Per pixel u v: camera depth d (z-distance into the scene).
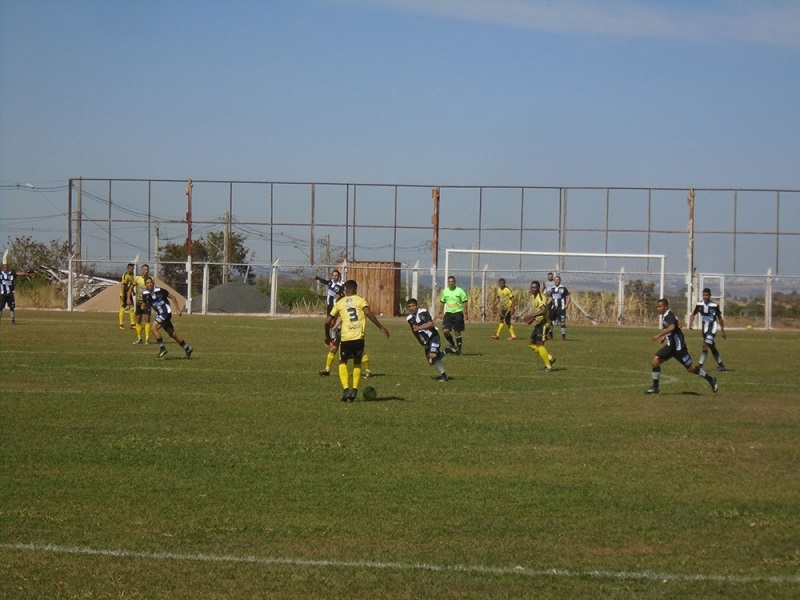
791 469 12.48
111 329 38.84
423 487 11.25
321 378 21.94
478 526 9.66
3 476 11.48
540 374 23.94
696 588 7.93
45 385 19.75
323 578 8.08
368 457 12.90
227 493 10.82
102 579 7.98
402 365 25.70
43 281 68.75
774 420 16.59
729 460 13.02
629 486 11.45
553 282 39.78
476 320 58.78
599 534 9.44
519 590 7.84
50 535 9.15
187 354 26.42
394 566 8.39
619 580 8.11
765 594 7.81
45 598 7.55
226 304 61.38
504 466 12.48
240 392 19.20
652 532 9.52
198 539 9.10
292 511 10.10
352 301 18.20
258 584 7.91
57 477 11.46
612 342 38.03
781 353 33.19
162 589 7.78
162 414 16.16
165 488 11.01
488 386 21.03
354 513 10.07
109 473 11.70
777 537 9.40
